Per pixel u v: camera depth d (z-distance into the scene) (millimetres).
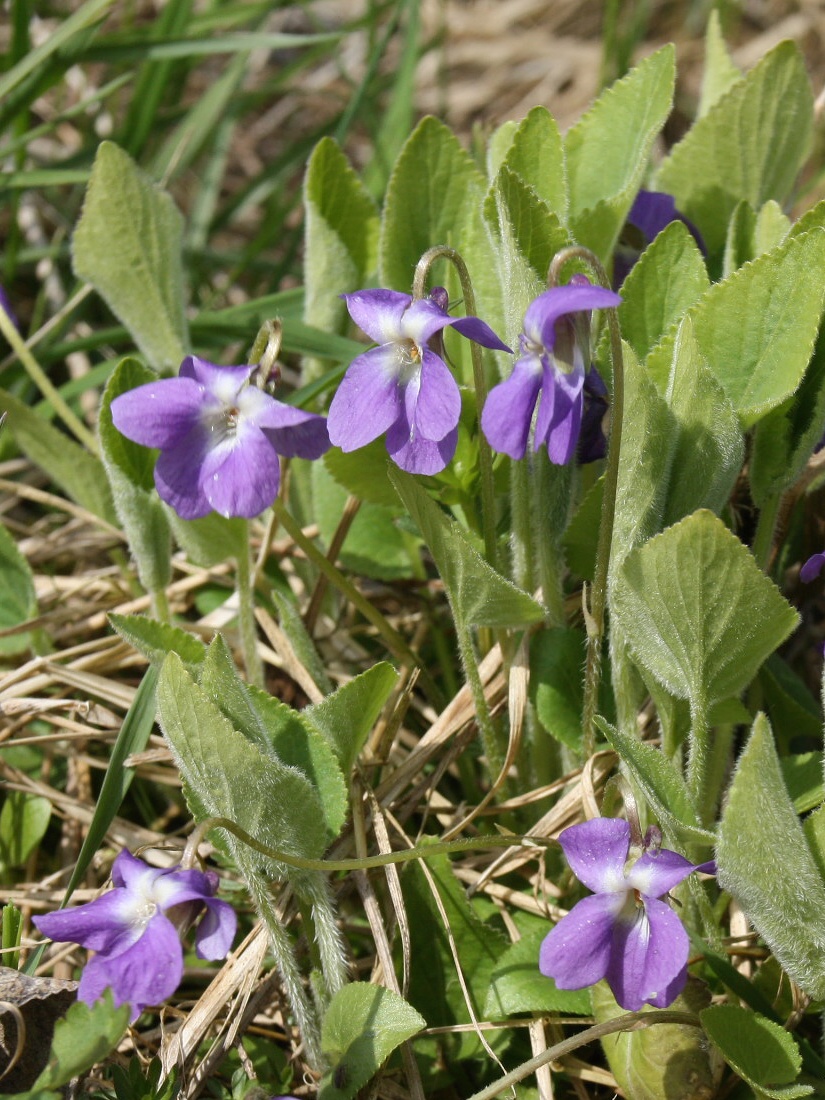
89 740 314
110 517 342
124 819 303
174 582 339
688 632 248
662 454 253
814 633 325
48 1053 252
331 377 311
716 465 257
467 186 303
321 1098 245
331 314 329
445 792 304
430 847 253
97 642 319
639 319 280
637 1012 245
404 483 252
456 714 288
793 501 299
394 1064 261
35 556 355
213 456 248
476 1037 262
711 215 326
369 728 270
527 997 255
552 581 278
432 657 329
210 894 229
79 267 323
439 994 266
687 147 321
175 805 306
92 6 365
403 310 248
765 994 262
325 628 323
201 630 318
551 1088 253
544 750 285
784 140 320
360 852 272
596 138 305
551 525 275
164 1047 259
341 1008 247
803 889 240
